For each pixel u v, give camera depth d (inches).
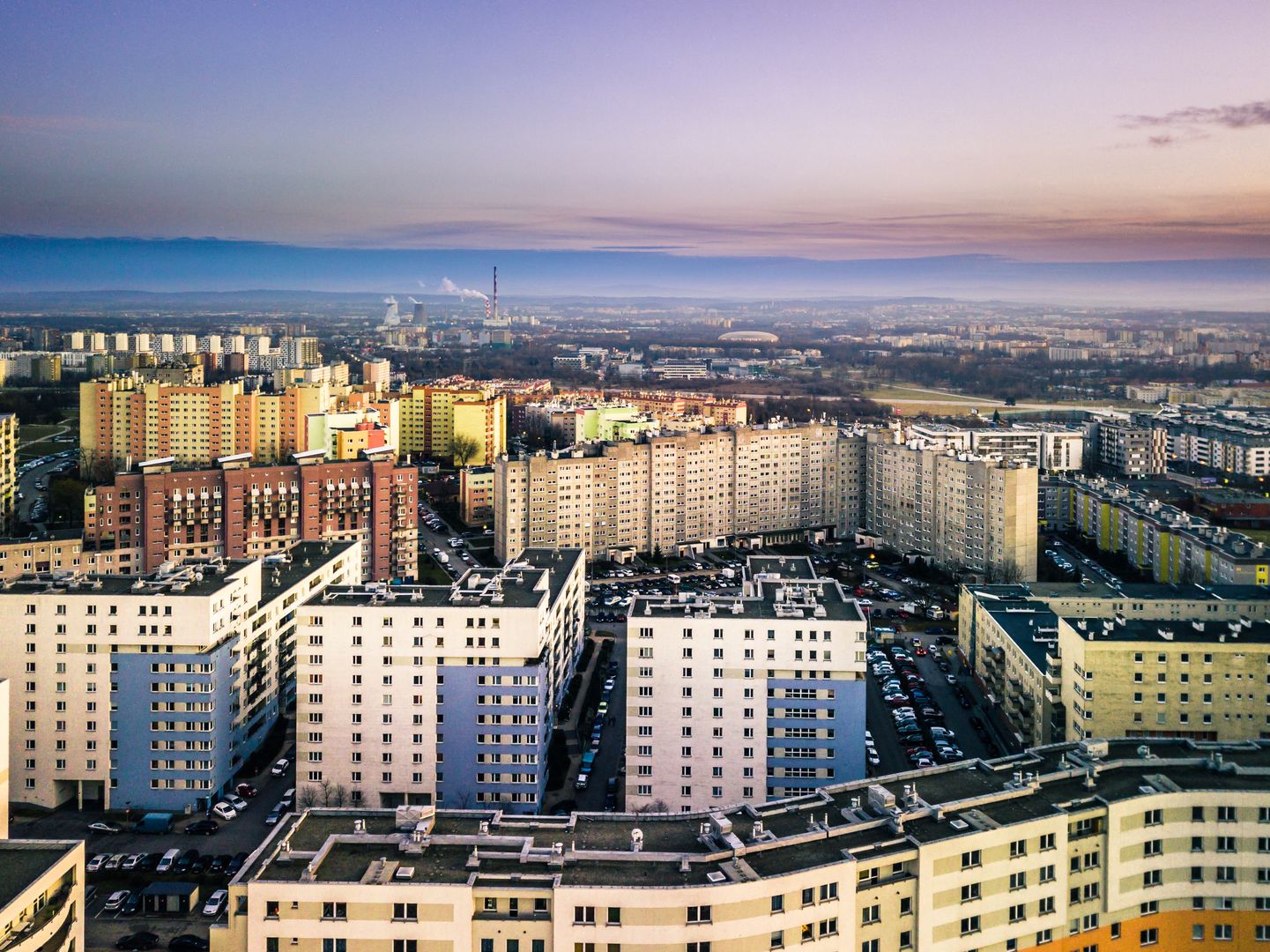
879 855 5369.1
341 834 5753.0
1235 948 5836.6
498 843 5639.8
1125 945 5797.2
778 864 5300.2
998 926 5541.3
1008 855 5556.1
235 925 5359.3
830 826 5723.4
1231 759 6633.9
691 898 5088.6
